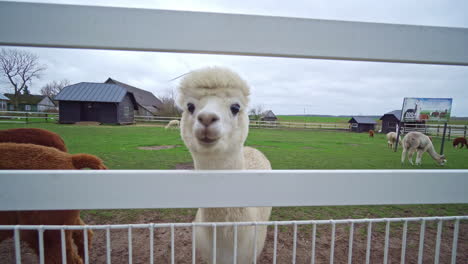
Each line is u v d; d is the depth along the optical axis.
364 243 3.43
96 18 0.95
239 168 1.90
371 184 1.11
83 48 0.98
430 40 1.07
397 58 1.06
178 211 4.29
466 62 1.10
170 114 35.56
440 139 22.59
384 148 14.82
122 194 1.02
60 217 2.07
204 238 1.93
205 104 1.69
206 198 1.06
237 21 0.99
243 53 1.02
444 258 3.15
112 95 28.55
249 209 1.90
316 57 1.05
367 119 38.16
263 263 2.94
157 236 3.47
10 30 0.92
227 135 1.69
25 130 2.97
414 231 3.82
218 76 1.71
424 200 1.13
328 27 1.03
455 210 4.79
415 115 13.30
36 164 2.07
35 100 45.16
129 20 0.96
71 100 26.94
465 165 9.68
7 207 0.98
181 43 0.98
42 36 0.93
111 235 3.48
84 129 20.28
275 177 1.08
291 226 3.87
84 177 1.00
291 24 1.01
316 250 3.23
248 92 1.89
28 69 32.75
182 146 11.58
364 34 1.04
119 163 7.58
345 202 1.11
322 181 1.10
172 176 1.04
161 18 0.97
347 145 15.66
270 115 48.22
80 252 2.69
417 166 9.16
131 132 18.59
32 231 2.02
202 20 0.98
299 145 14.29
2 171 0.96
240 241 1.84
